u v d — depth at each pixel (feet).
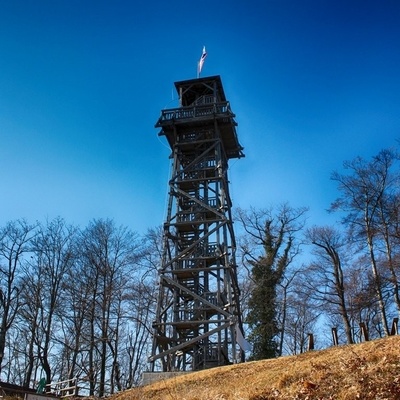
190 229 110.83
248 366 73.00
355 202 118.32
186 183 114.62
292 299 146.61
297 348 159.02
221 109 116.47
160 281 100.63
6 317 116.47
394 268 110.73
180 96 124.16
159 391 69.82
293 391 43.55
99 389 121.70
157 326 96.84
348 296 130.52
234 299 104.42
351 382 41.52
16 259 122.62
